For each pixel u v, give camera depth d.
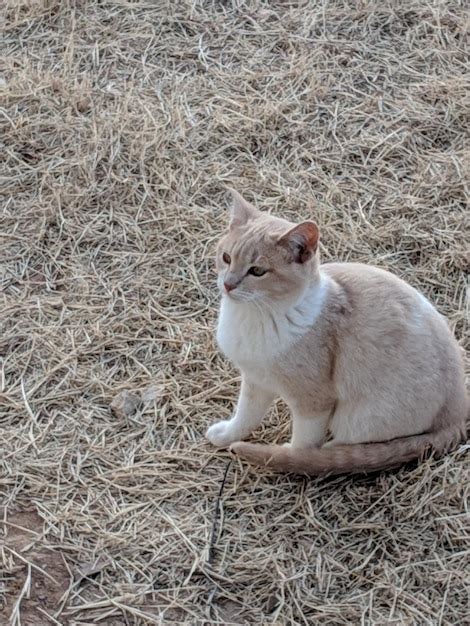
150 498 2.14
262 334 2.09
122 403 2.26
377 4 2.98
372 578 2.06
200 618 2.02
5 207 2.57
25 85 2.78
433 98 2.79
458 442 2.19
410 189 2.61
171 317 2.40
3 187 2.60
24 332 2.36
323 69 2.85
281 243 2.05
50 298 2.42
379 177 2.64
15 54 2.88
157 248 2.51
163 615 2.02
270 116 2.73
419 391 2.14
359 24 2.95
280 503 2.14
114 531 2.10
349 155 2.68
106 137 2.67
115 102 2.76
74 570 2.06
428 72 2.85
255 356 2.11
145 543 2.09
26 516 2.12
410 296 2.16
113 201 2.58
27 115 2.73
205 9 2.98
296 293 2.07
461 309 2.42
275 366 2.11
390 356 2.12
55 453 2.19
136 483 2.16
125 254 2.50
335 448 2.15
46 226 2.54
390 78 2.84
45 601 2.02
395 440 2.16
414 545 2.09
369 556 2.08
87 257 2.50
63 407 2.26
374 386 2.13
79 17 2.95
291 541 2.10
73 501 2.13
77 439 2.21
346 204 2.59
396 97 2.80
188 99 2.77
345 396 2.14
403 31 2.94
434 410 2.16
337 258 2.49
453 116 2.75
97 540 2.09
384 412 2.14
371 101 2.78
